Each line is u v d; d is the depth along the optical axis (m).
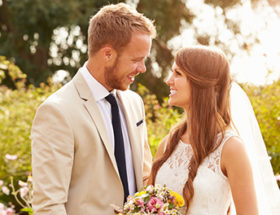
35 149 2.31
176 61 2.44
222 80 2.41
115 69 2.50
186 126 2.57
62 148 2.28
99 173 2.38
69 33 12.76
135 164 2.63
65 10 11.65
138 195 2.25
